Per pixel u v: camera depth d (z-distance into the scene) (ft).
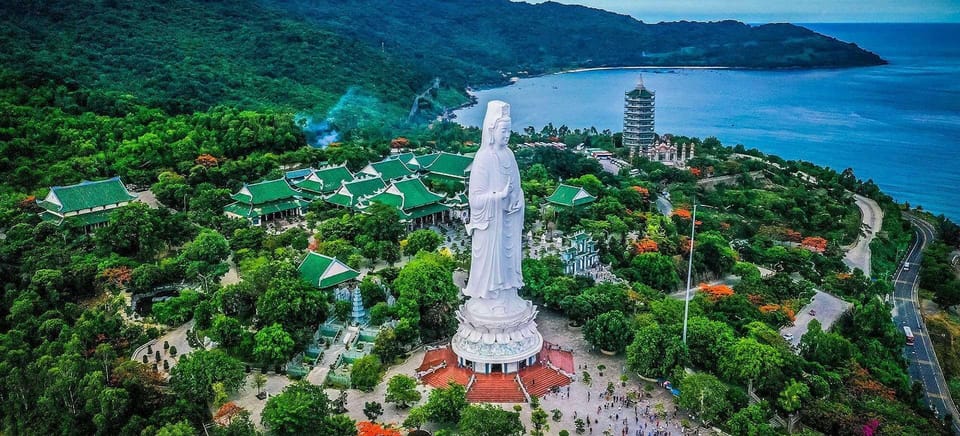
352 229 590.14
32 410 365.40
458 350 416.26
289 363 417.90
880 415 401.29
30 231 560.61
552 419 376.07
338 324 460.55
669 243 622.54
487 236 403.95
